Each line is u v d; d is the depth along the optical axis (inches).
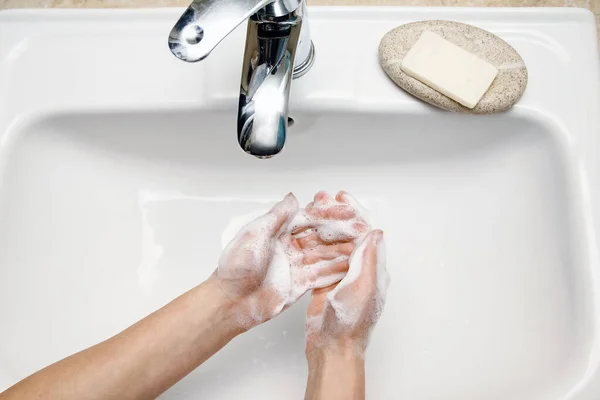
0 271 21.4
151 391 19.8
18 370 20.6
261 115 17.8
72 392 18.7
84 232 24.0
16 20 23.5
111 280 23.9
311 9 23.5
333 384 19.9
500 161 24.4
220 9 15.8
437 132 23.5
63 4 24.6
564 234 21.6
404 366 22.8
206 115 22.9
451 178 25.2
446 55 21.8
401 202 25.4
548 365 20.6
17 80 22.9
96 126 23.5
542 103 22.5
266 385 22.9
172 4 24.6
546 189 22.8
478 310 23.1
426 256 24.5
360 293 19.9
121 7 24.4
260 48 18.4
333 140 24.2
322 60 22.9
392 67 22.0
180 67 22.8
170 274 24.5
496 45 22.4
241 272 20.2
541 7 23.6
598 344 19.4
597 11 24.0
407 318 23.5
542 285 22.0
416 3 24.6
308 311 21.8
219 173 25.6
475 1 24.5
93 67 23.0
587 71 22.9
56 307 22.6
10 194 22.1
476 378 21.9
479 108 21.6
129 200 25.1
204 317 20.4
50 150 23.7
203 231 25.1
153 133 23.9
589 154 22.0
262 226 20.8
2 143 22.3
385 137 23.9
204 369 23.0
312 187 25.6
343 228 21.9
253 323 21.4
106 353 19.3
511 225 23.6
